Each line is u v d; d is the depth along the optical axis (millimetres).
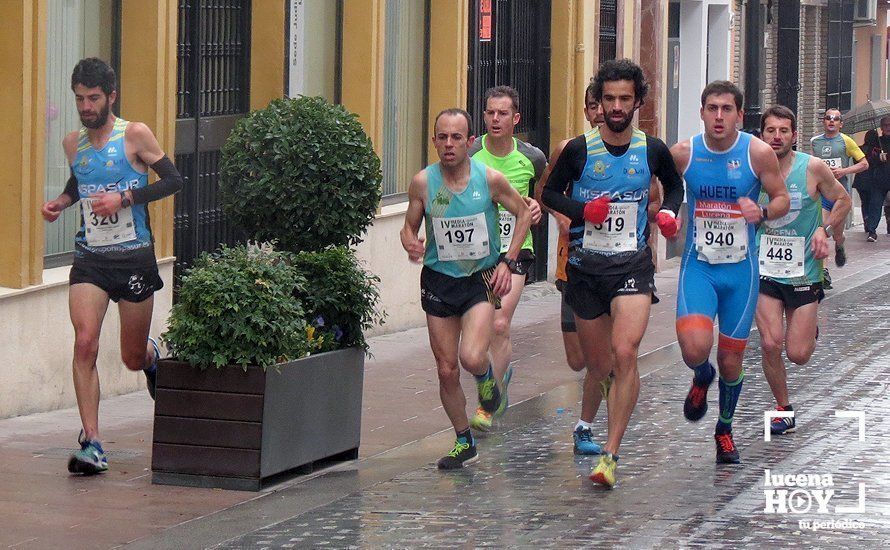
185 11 17562
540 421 15438
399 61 22547
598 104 14055
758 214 12570
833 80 44562
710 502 11695
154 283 12922
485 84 25328
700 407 13156
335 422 13125
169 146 16812
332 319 13219
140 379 16781
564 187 12570
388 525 10992
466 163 12805
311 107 13570
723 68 34625
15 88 14625
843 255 30562
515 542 10469
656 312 24391
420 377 18062
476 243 12820
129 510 11406
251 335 11984
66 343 15461
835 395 16906
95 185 12609
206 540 10586
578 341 14523
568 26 27688
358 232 13719
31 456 13156
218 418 12125
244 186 13531
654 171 12430
